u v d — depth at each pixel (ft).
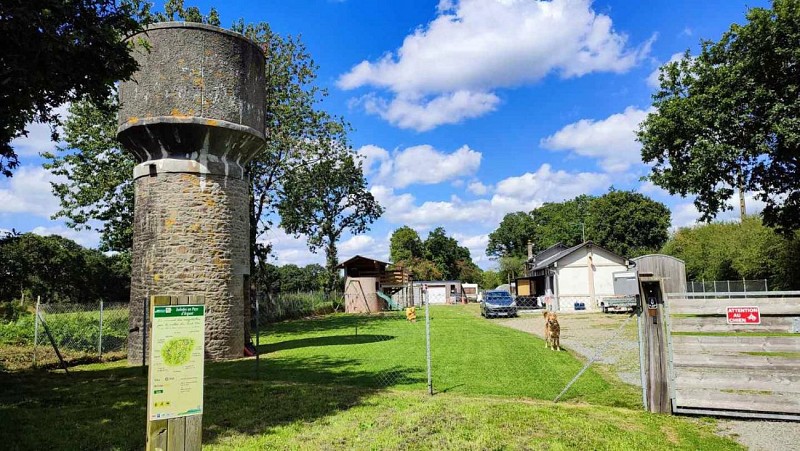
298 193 104.17
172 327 14.06
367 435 21.93
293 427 23.29
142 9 34.53
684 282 118.11
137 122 48.44
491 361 42.16
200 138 49.47
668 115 82.07
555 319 50.39
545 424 23.08
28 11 23.25
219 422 24.32
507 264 254.27
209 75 49.55
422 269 264.31
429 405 26.76
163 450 13.65
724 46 77.56
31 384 35.63
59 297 140.26
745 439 21.40
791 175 75.82
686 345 25.53
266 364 43.96
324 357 46.96
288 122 95.40
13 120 29.22
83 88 28.53
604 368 38.58
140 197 51.08
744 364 24.76
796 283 96.22
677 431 22.44
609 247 211.00
